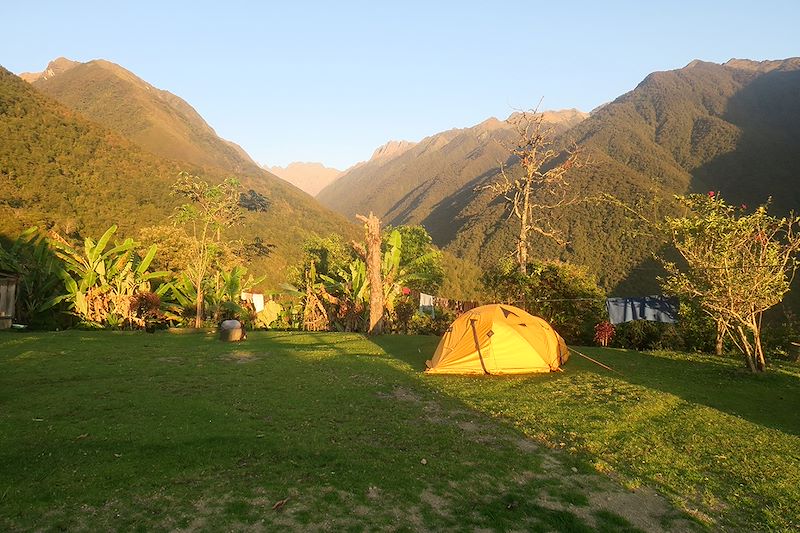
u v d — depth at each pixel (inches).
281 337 649.6
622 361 482.6
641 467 217.5
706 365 466.9
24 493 168.9
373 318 684.1
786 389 373.1
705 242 434.0
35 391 313.9
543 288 725.9
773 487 201.6
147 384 342.3
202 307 879.7
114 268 775.7
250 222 2427.4
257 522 157.2
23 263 720.3
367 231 691.4
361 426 260.4
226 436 233.3
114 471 189.0
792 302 1291.8
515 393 345.1
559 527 164.2
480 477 200.7
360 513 165.9
